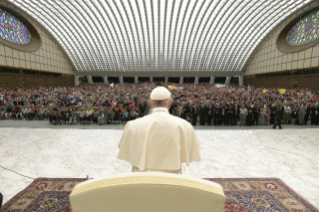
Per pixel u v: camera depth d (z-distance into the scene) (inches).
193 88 1470.2
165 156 69.1
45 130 450.0
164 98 81.1
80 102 810.2
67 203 158.7
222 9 1299.2
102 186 49.5
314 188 187.9
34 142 342.3
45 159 263.0
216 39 1675.7
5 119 697.6
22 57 1293.1
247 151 299.1
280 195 171.9
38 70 1465.3
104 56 1961.1
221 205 50.8
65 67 1919.3
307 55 1146.7
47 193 174.9
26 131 434.6
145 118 78.0
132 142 74.9
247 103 692.1
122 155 77.1
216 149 309.4
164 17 1338.6
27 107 692.1
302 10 1168.2
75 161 258.2
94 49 1841.8
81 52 1870.1
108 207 50.7
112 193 49.7
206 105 626.8
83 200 50.1
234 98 872.3
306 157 273.4
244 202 160.7
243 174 219.1
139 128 74.4
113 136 397.1
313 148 314.8
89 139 369.1
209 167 239.3
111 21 1430.9
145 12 1294.3
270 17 1322.6
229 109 593.3
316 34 1109.7
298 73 1237.1
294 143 344.8
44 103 776.9
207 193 49.9
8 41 1203.9
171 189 49.3
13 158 264.4
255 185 191.2
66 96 935.0
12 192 179.2
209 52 1830.7
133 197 50.1
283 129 488.4
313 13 1130.0
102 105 773.3
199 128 533.3
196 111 604.7
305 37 1194.0
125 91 1316.4
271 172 224.2
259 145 331.3
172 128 71.7
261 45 1665.8
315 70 1100.5
